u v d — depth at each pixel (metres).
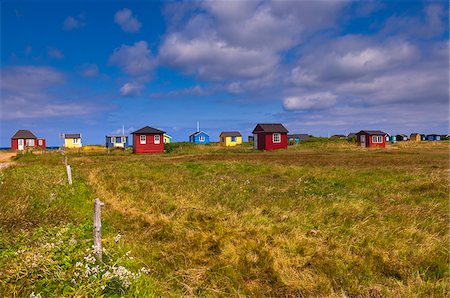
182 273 5.74
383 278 5.59
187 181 14.66
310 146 50.00
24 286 4.71
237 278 5.64
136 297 4.58
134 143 46.78
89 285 4.46
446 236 7.17
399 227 7.76
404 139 108.25
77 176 16.75
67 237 6.59
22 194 10.67
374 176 15.52
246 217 8.77
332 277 5.61
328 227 7.91
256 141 49.00
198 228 7.99
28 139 66.19
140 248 6.81
